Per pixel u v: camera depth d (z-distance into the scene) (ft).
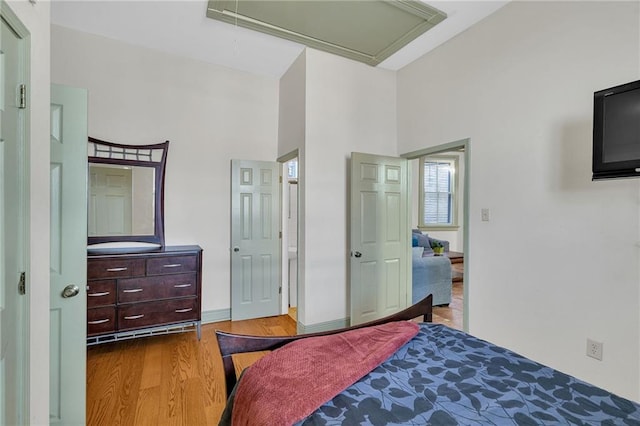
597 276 6.56
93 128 9.91
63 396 5.26
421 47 10.53
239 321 11.88
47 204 4.26
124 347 9.44
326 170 10.80
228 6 8.38
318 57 10.66
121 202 10.21
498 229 8.53
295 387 3.73
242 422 3.67
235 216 11.84
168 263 9.61
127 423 6.05
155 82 10.80
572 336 6.96
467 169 9.39
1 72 3.20
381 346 4.75
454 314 12.54
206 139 11.62
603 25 6.45
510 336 8.22
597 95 5.84
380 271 11.30
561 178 7.18
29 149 3.79
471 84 9.32
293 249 14.06
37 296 4.00
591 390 3.83
